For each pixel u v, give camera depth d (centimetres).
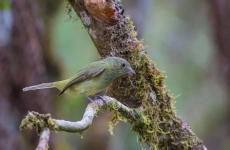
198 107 1942
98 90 801
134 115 739
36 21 1277
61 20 1712
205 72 1984
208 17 1873
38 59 1255
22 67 1241
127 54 761
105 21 749
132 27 767
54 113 1480
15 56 1238
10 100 1240
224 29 1719
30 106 1248
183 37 2077
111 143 1557
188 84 1992
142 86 759
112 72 767
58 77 1494
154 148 753
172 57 2038
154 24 2061
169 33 2075
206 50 2050
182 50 2055
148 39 1947
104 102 690
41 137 519
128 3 1543
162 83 764
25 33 1241
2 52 1221
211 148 1931
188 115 1936
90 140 1570
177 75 2003
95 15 745
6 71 1229
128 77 764
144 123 745
